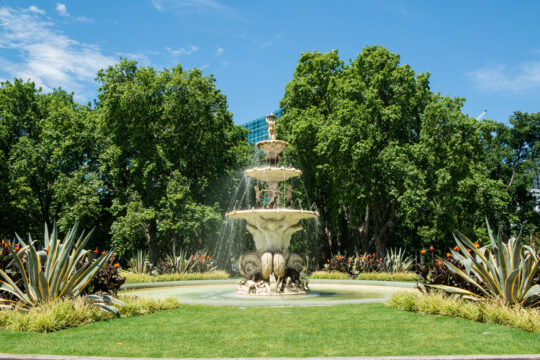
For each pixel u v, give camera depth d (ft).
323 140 88.74
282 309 28.68
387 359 15.03
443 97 90.68
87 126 101.35
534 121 143.43
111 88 90.84
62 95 121.49
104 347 17.39
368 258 74.33
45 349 16.99
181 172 101.35
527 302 24.81
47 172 104.17
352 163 88.02
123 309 26.13
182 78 96.73
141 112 91.25
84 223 99.50
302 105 104.27
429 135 87.97
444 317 24.48
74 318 22.48
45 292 24.93
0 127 104.22
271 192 43.47
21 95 109.40
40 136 103.19
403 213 95.81
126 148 93.97
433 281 30.40
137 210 88.43
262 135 319.06
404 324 22.47
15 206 96.68
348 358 15.08
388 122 93.20
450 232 98.99
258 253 42.06
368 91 90.53
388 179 86.17
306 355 16.15
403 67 94.22
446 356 15.37
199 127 100.58
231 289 50.16
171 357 15.88
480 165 112.06
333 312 26.91
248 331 20.83
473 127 87.04
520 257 25.30
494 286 25.82
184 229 88.94
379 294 41.93
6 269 28.48
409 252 128.57
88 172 98.84
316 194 105.60
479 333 20.06
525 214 139.74
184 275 67.82
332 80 98.84
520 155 147.02
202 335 19.89
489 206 96.53
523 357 15.47
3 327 21.38
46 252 27.32
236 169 110.93
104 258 27.30
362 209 92.17
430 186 89.97
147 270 74.02
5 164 99.91
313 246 109.81
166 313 26.94
